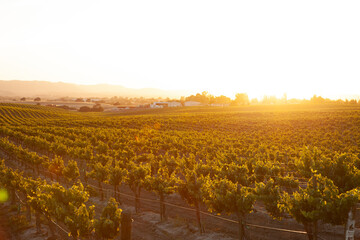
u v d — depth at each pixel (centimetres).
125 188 3909
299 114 12612
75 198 2066
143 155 4700
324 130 8681
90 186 3566
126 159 4566
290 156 4288
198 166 3178
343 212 1470
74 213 1870
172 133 8531
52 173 4009
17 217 2677
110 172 3170
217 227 2323
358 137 6425
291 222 2338
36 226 2359
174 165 3838
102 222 1848
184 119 12406
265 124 10212
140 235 2255
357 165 2691
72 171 3625
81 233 1841
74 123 12175
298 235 2042
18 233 2330
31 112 18200
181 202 3172
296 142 6456
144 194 3597
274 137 7175
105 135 7625
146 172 2945
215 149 5253
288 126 9619
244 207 1856
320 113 12356
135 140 6788
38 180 2656
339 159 2038
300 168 2588
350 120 9606
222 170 3067
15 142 8412
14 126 10706
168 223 2497
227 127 10256
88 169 4944
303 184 3347
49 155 6191
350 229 1481
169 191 2561
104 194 3381
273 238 2008
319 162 2123
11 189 3055
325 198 1563
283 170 3422
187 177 2312
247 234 1953
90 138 7106
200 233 2194
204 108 19775
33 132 8206
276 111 14512
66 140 6694
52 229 2158
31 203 2247
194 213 2764
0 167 3488
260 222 2386
